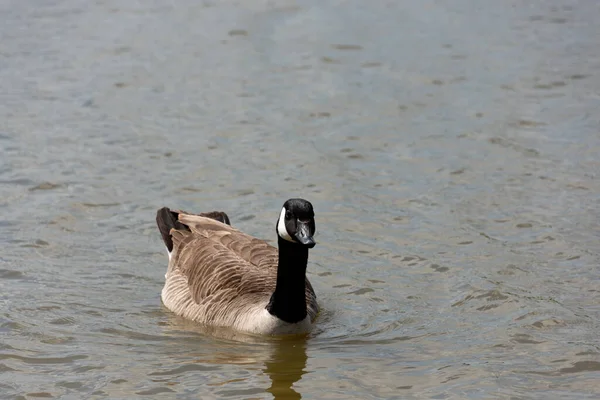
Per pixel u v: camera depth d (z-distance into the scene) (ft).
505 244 53.47
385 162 65.77
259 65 85.61
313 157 66.64
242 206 59.11
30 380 39.32
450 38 93.15
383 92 79.25
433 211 58.13
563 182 61.72
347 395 37.99
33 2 104.94
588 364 40.57
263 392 38.27
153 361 41.19
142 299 48.39
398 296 48.21
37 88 79.87
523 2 106.11
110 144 68.64
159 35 93.81
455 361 41.11
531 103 76.43
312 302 46.26
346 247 53.78
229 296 45.47
